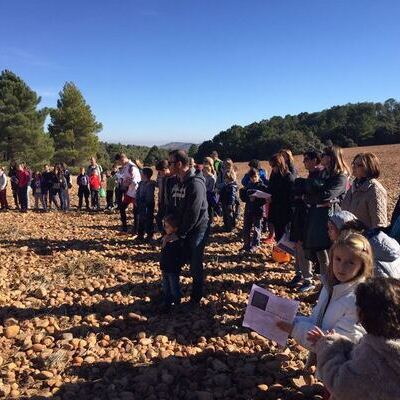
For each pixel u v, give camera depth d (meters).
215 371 4.26
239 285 6.80
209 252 9.00
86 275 7.36
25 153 50.38
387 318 2.23
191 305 5.89
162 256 5.67
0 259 8.47
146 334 5.04
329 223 4.18
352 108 105.19
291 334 3.51
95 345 4.73
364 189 4.96
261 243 9.79
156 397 3.86
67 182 16.92
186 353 4.57
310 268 6.48
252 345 4.82
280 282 6.98
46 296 6.17
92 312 5.72
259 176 9.55
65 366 4.30
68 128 54.75
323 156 5.78
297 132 86.00
